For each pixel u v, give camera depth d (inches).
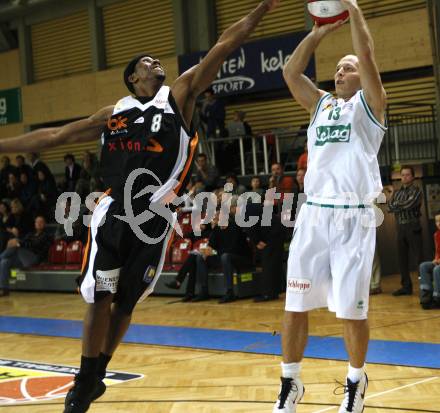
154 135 168.4
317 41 187.2
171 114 169.8
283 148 653.9
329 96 185.6
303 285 177.0
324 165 178.7
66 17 794.2
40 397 239.9
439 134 550.6
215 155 629.9
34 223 645.3
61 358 311.9
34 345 350.0
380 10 608.1
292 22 651.5
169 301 487.8
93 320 171.6
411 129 584.7
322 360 277.0
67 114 789.9
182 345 327.0
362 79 176.6
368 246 175.5
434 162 553.3
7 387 256.1
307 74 629.0
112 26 764.6
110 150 173.3
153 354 309.6
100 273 169.2
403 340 310.5
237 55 661.3
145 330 374.9
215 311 431.8
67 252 595.8
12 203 627.2
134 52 750.5
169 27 722.8
